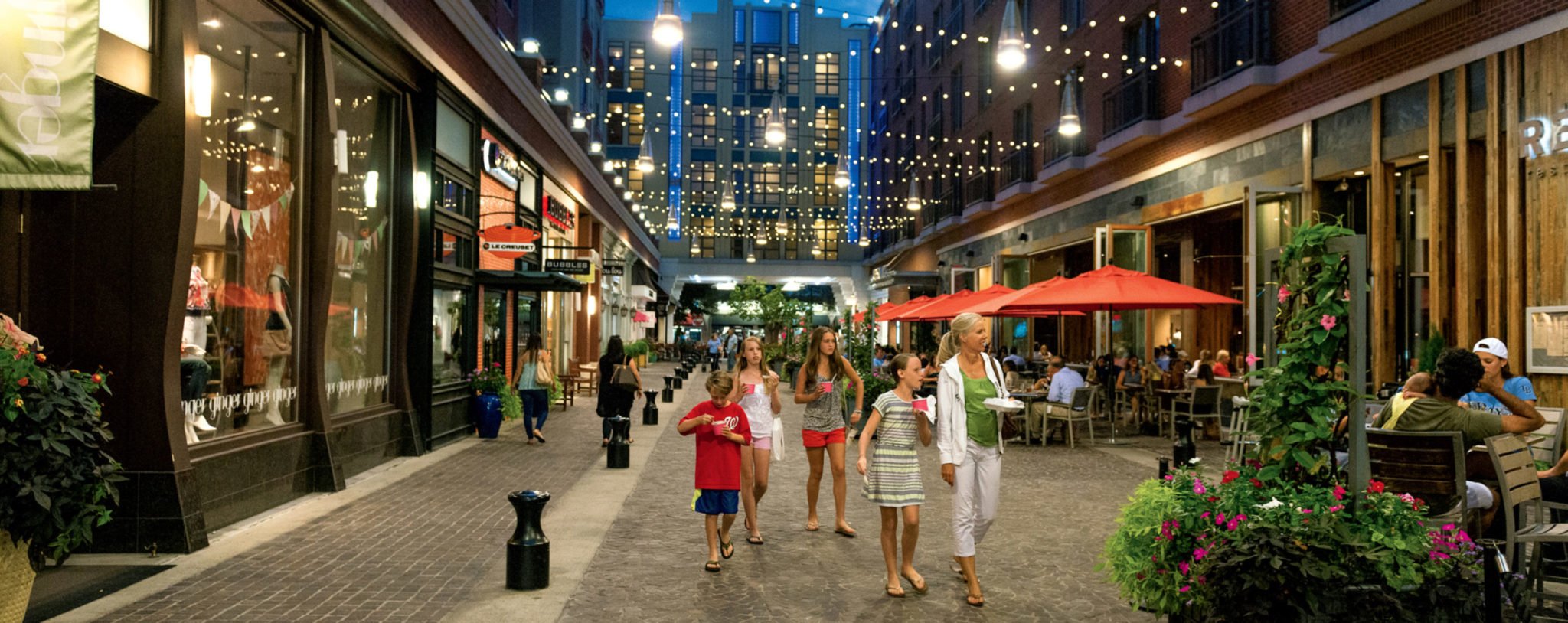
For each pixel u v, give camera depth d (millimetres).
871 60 57594
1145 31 21875
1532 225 10930
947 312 19359
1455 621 4016
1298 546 4090
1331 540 4105
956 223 35906
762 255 61938
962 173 36375
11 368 4551
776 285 62594
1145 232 20609
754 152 62188
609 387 13625
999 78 31766
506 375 18594
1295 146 16016
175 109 6898
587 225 28672
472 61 14711
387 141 12453
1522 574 5164
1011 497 9680
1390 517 4266
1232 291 20531
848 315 27953
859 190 61781
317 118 9750
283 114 9266
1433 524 4363
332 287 10039
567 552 7055
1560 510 6105
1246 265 15953
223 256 8141
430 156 12883
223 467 7816
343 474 10094
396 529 7828
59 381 4750
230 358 8266
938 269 40750
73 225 6855
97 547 6785
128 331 6844
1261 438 4871
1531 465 5645
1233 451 11227
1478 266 12141
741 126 62469
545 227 21344
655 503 9281
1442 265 12711
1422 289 13727
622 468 11617
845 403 8164
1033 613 5617
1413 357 13852
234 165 8266
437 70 12750
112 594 5758
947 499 9688
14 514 4551
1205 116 18547
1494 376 7648
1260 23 16562
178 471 6898
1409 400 6055
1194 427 16484
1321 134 15367
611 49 61531
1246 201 15867
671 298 58938
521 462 12086
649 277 51656
